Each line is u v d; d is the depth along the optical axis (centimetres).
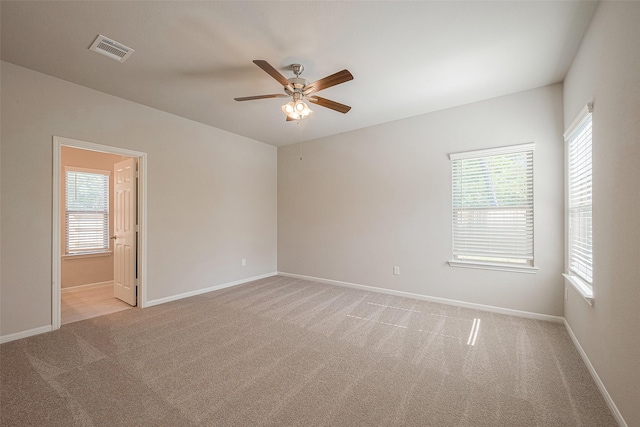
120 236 400
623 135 160
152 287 380
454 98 349
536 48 246
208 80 301
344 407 179
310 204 525
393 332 293
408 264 415
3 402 181
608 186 182
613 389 172
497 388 198
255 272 529
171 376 212
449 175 380
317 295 427
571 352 248
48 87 291
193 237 428
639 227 143
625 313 158
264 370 221
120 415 170
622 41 161
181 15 204
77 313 348
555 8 199
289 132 485
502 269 343
